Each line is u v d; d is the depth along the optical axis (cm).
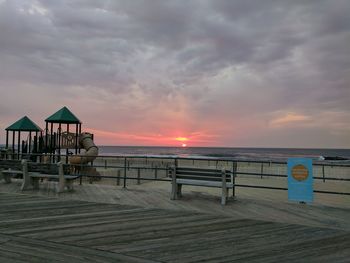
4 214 698
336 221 662
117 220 655
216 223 639
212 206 792
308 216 702
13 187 1083
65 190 1012
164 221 650
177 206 789
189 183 863
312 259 456
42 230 582
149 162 3023
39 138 2195
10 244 507
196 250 489
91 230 584
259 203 830
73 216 685
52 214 702
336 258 460
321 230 598
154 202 834
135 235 558
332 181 1897
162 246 505
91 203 816
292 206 798
